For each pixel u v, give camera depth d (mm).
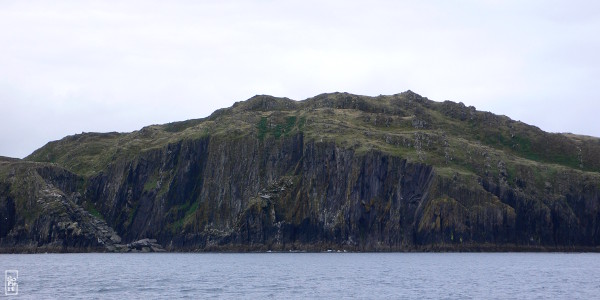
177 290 143625
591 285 153625
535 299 128000
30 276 180375
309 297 131000
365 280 165000
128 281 164625
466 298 129250
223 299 128250
